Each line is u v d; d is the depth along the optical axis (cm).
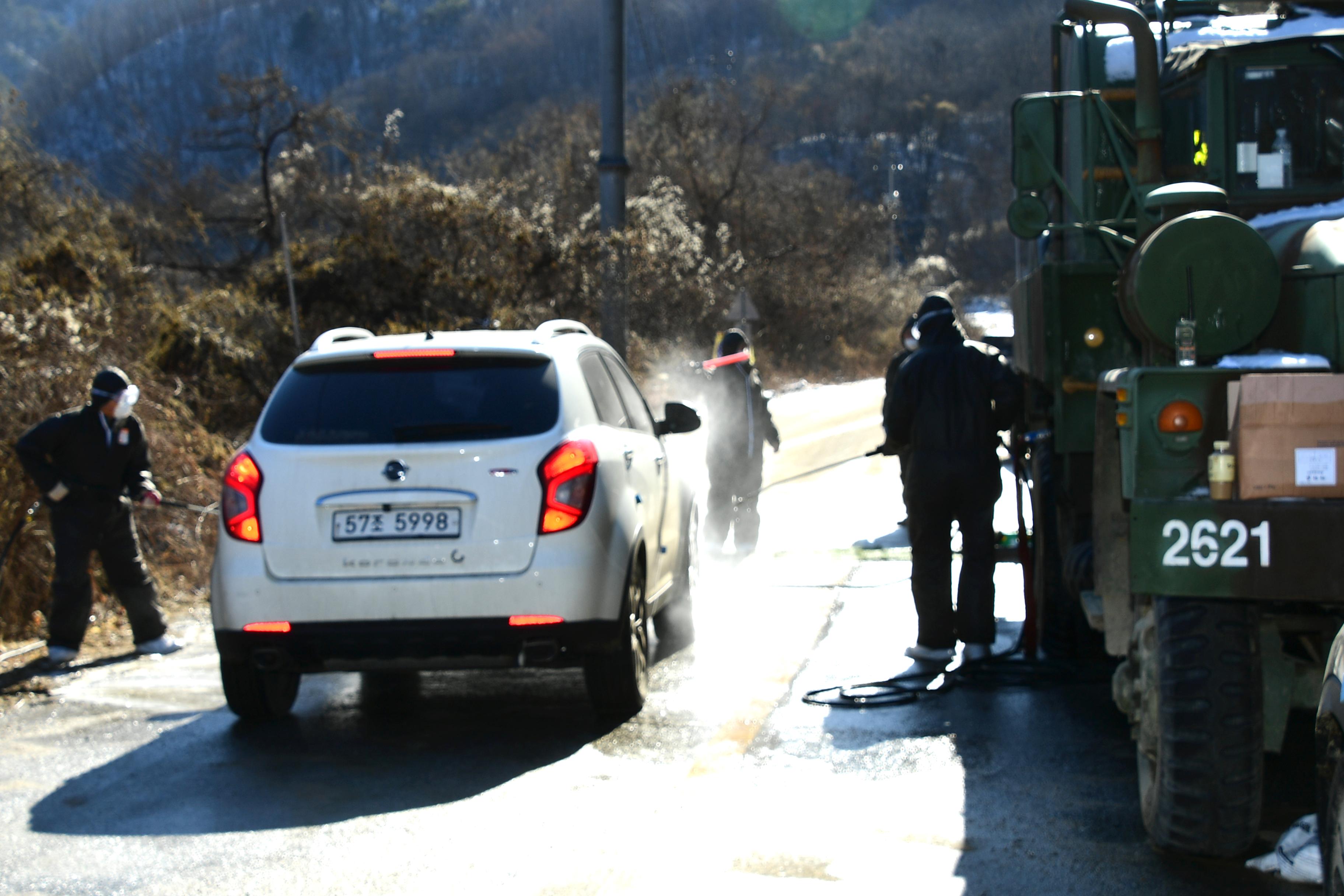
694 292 3500
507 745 700
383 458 684
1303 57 757
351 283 2147
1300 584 459
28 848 555
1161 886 485
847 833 547
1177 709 479
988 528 842
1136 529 473
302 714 783
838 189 6500
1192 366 508
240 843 557
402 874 516
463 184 2602
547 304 2423
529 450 687
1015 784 611
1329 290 518
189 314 1934
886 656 877
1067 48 952
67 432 926
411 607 675
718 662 871
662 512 849
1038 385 893
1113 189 848
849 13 14862
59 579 927
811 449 2266
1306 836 498
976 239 12669
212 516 1284
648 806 590
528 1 12350
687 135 5503
